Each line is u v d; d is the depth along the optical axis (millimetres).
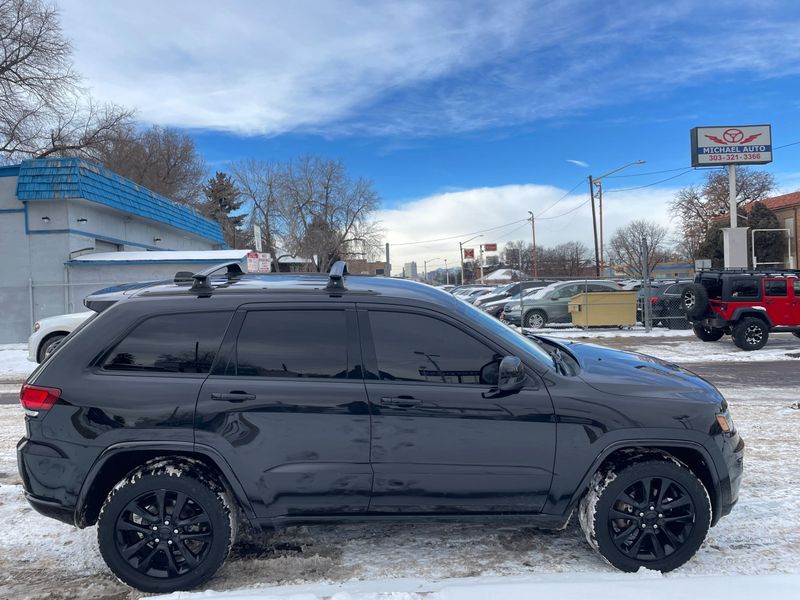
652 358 4652
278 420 3480
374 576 3572
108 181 20094
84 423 3453
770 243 54781
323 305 3699
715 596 3160
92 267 18734
